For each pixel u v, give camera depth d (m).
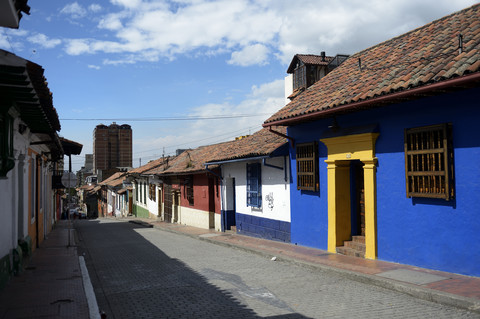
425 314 5.84
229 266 10.21
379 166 9.18
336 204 10.64
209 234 17.08
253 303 6.85
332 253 10.58
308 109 10.52
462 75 6.58
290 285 7.96
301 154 12.06
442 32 9.80
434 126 7.76
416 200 8.30
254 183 14.97
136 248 14.46
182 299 7.30
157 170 28.86
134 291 8.05
